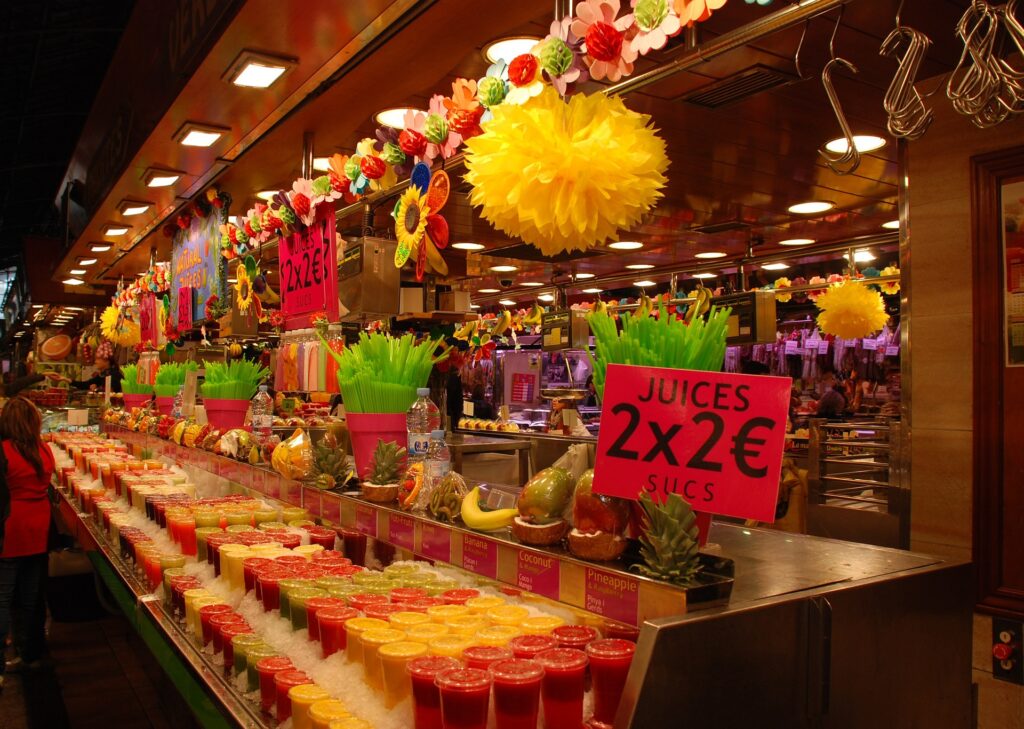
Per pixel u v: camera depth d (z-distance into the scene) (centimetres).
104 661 452
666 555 121
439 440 209
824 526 368
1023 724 216
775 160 434
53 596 535
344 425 323
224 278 500
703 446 132
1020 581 220
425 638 150
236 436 353
